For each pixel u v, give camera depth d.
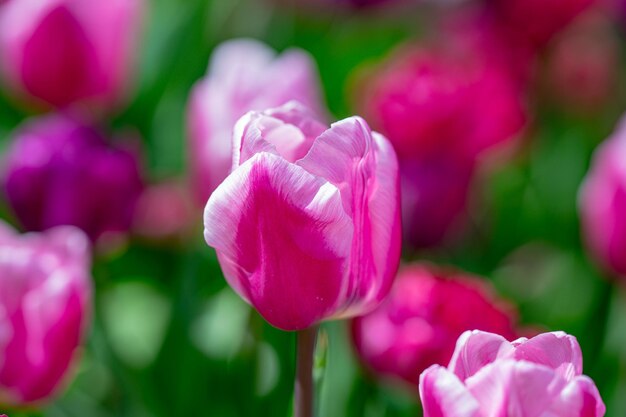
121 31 0.90
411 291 0.80
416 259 0.92
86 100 0.91
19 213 0.85
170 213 0.97
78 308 0.75
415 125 0.90
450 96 0.91
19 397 0.76
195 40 1.10
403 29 1.33
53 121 0.89
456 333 0.78
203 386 0.84
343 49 1.23
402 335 0.79
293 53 0.84
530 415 0.61
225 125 0.81
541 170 1.09
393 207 0.67
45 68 0.90
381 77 1.05
